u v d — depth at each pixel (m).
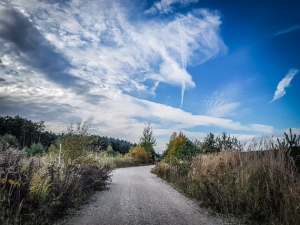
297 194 4.91
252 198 5.81
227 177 7.30
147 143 42.09
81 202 6.84
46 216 4.65
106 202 7.12
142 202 7.21
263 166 6.45
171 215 5.66
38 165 6.04
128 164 30.86
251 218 5.18
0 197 3.99
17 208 4.23
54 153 11.23
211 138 15.12
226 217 5.54
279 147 6.84
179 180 11.33
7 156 5.02
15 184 4.39
